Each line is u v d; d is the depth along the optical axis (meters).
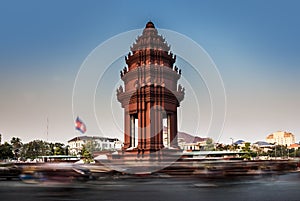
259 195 19.34
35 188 22.78
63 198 18.28
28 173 28.52
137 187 23.22
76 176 27.27
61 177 27.00
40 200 17.61
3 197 18.77
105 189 21.69
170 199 17.88
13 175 30.36
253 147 147.88
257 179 29.98
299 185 24.69
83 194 19.80
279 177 31.67
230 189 22.14
